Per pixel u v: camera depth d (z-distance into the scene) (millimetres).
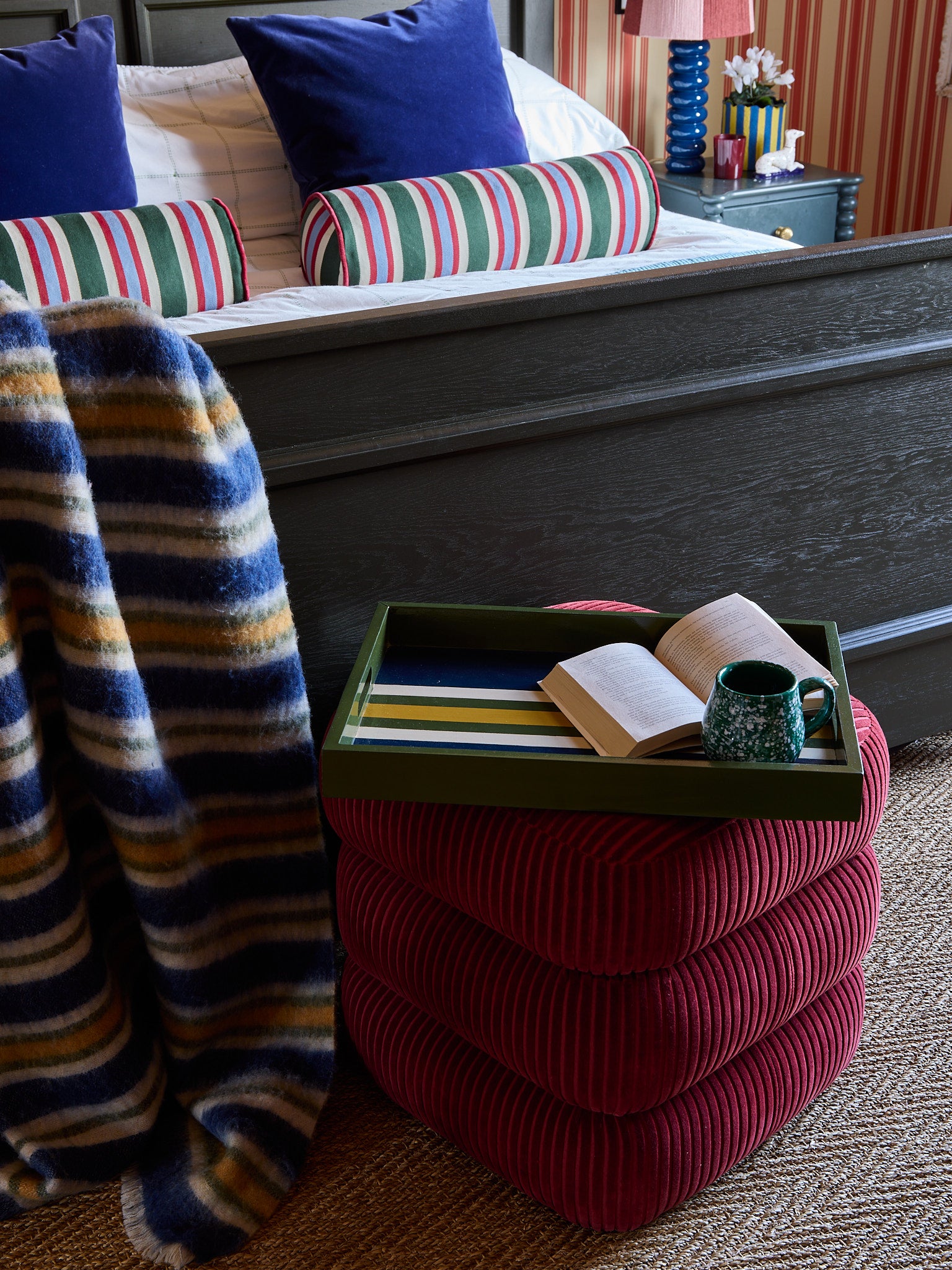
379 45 2121
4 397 914
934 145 3379
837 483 1525
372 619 1233
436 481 1291
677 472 1418
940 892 1540
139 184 2104
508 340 1253
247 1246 1093
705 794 958
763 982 1052
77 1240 1098
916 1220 1106
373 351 1197
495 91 2221
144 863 1055
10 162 1863
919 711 1761
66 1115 1108
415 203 1939
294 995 1222
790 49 3189
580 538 1399
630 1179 1033
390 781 989
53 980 1037
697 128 2885
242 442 1054
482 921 1044
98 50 1997
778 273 1346
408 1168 1176
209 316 1731
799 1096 1139
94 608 970
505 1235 1102
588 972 996
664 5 2623
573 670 1091
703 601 1518
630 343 1315
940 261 1451
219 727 1106
